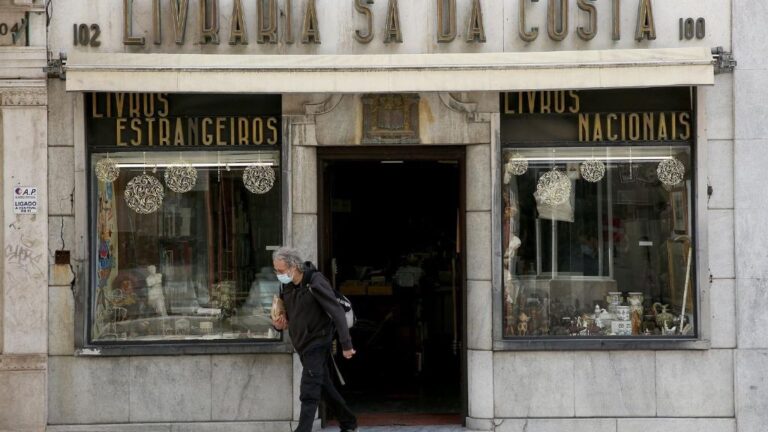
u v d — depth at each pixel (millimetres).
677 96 10273
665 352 10102
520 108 10297
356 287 12383
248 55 9641
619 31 10031
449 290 12336
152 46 9977
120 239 10281
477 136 10109
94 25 9969
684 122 10266
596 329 10328
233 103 10281
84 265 10008
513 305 10312
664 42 10102
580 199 10352
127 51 9969
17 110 9961
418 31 10062
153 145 10258
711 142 10117
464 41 10062
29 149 9977
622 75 9523
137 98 10250
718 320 10102
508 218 10320
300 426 8773
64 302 10016
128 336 10266
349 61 9562
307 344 8883
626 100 10305
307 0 9969
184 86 9477
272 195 10289
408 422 10477
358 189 12281
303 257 10109
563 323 10336
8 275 9953
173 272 10336
